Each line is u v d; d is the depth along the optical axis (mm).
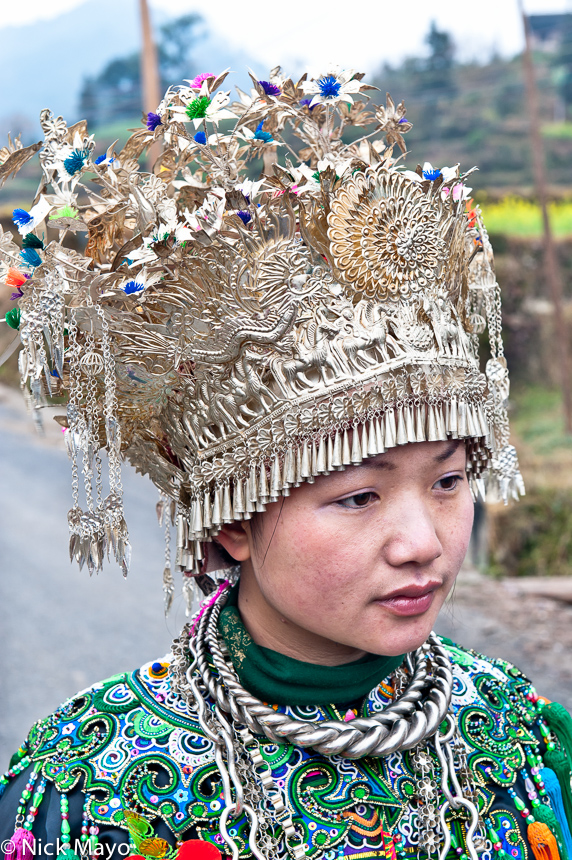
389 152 864
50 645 3838
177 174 854
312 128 844
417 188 732
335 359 697
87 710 840
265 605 798
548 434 5914
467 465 846
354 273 708
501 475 908
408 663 865
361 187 708
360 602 715
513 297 7168
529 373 6746
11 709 3281
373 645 728
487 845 804
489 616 4027
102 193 785
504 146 10891
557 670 3432
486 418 820
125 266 721
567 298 7172
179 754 792
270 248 705
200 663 819
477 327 886
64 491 6535
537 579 4523
